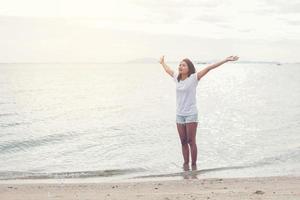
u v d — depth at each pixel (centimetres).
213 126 1980
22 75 12962
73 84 7481
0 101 3734
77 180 913
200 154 1252
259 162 1120
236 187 764
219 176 937
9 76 11844
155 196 681
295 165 1077
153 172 1009
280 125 2011
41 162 1180
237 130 1833
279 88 6166
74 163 1158
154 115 2608
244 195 679
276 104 3412
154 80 9862
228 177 912
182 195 686
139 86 6962
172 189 752
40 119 2400
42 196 693
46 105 3384
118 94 4891
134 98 4238
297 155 1217
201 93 5003
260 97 4281
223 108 3036
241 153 1268
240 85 7269
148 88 6303
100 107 3225
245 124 2067
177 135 1712
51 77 11375
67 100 3947
